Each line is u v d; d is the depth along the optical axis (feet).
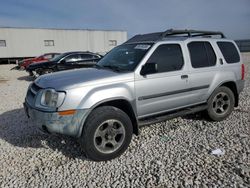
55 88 11.20
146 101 13.10
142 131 15.47
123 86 12.15
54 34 116.88
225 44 17.29
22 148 13.67
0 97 28.40
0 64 106.22
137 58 13.43
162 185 9.84
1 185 10.19
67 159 12.28
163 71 13.69
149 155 12.35
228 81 16.81
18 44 110.73
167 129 15.74
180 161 11.62
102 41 127.24
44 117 11.13
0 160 12.35
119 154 12.25
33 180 10.50
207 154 12.21
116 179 10.39
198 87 15.28
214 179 10.04
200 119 17.42
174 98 14.26
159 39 14.29
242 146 12.95
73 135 11.32
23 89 33.96
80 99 11.10
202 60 15.61
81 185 10.05
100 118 11.44
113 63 14.48
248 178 10.00
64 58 39.22
